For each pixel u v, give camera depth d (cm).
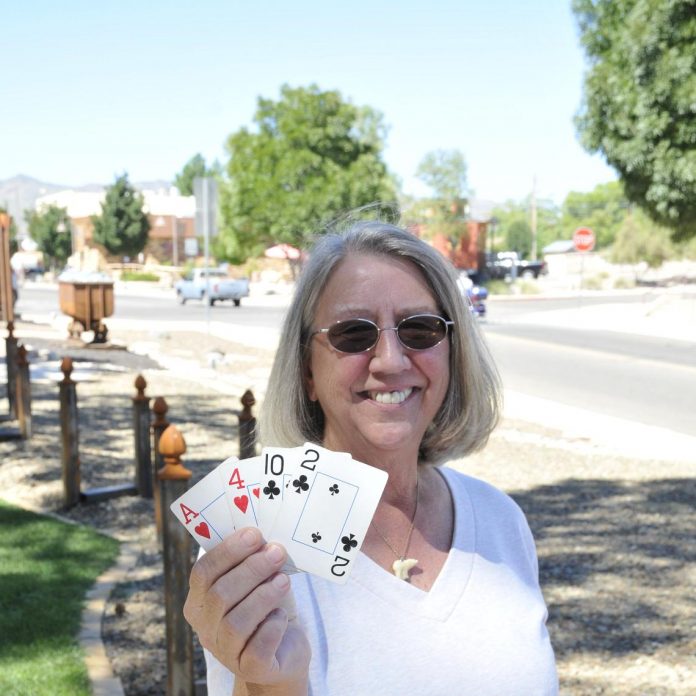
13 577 446
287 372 161
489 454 778
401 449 156
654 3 1742
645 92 1798
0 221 939
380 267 155
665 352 1600
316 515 118
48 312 2617
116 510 579
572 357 1512
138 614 410
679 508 605
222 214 3681
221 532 119
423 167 4069
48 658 358
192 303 3161
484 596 151
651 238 4741
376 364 150
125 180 6425
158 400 510
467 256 4122
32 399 1008
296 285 161
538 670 148
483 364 176
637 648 385
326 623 137
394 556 154
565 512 597
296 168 3384
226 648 109
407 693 136
